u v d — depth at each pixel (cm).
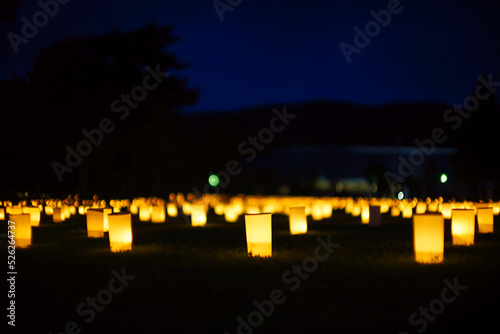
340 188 8050
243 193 8800
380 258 1302
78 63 4403
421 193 5212
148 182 7188
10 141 4094
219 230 2266
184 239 1859
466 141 4203
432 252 1195
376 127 10156
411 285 986
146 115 4691
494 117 4081
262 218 1376
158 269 1190
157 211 2830
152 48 4809
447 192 5078
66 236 1961
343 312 859
